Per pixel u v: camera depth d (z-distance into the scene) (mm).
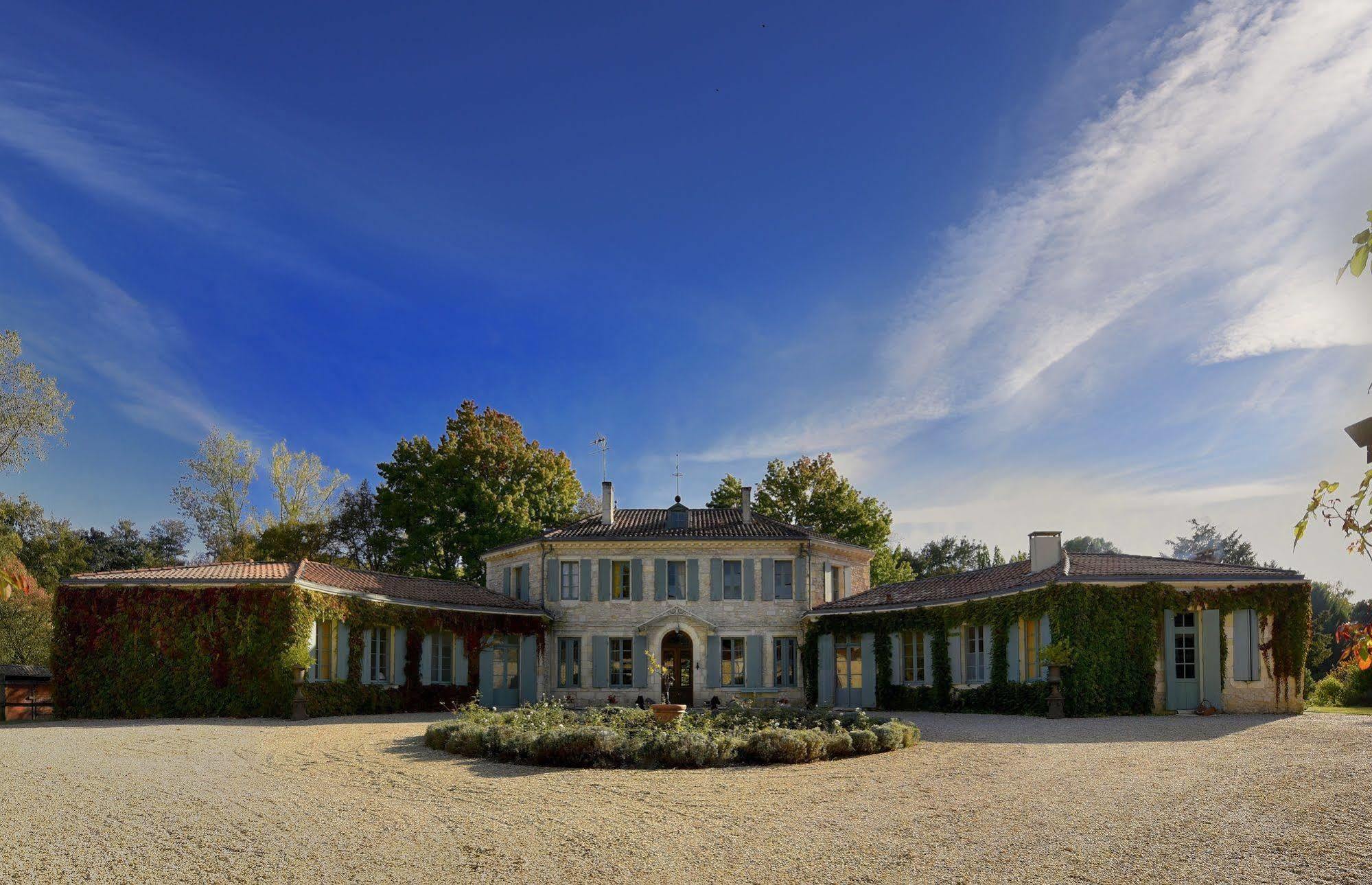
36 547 48938
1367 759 13422
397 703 28703
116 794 12367
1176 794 11344
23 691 26453
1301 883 7590
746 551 35188
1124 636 24234
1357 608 54250
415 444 44844
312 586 25719
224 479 45719
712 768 14703
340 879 8391
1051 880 7957
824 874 8352
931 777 13531
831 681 32500
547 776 14000
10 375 33875
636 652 34469
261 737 19297
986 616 27328
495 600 33031
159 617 25141
